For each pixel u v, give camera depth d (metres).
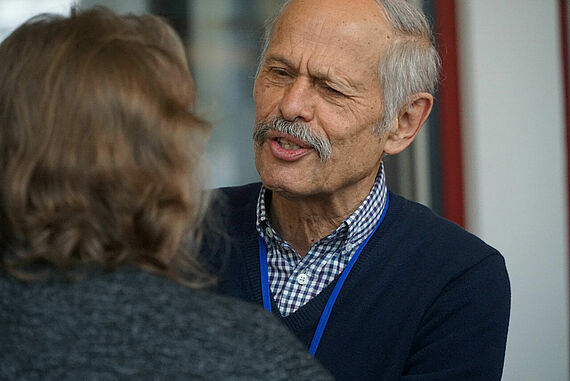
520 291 3.58
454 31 3.40
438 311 1.85
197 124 1.19
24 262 1.10
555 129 3.60
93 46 1.14
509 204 3.51
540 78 3.54
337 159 1.82
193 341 1.10
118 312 1.09
